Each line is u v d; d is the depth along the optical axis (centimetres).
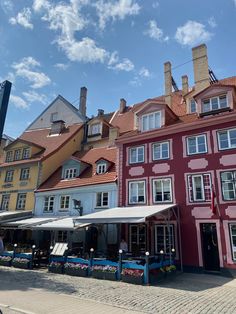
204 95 2017
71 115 3619
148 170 2075
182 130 1992
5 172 3072
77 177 2558
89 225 1923
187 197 1845
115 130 2775
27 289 1139
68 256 1752
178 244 1797
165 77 2639
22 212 2595
